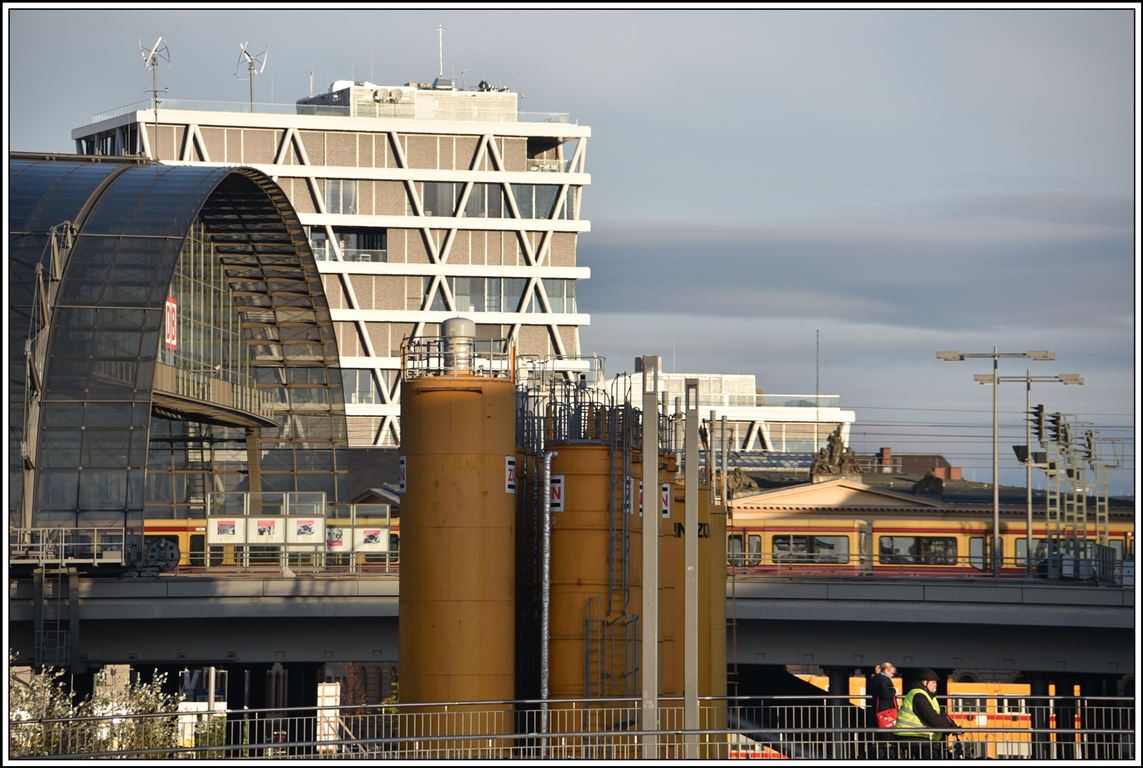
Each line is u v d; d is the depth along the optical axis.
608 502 183.38
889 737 146.50
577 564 182.25
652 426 152.88
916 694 145.62
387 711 183.62
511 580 175.00
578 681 181.00
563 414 194.00
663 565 199.00
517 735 140.38
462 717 169.75
